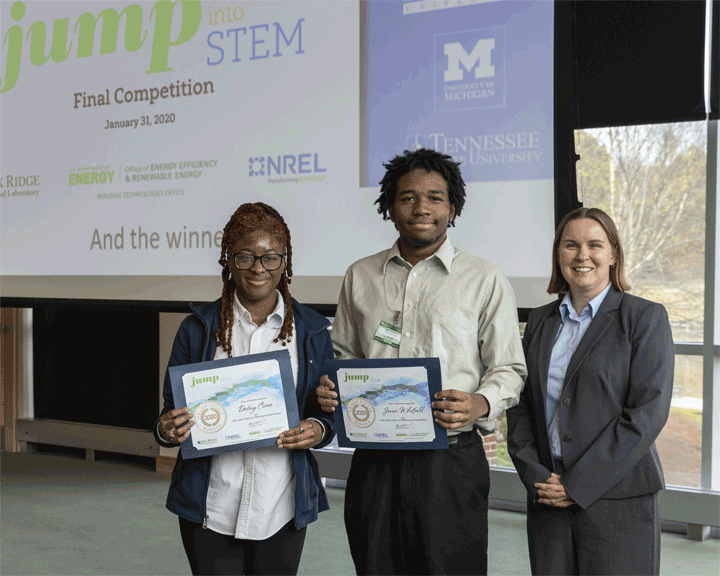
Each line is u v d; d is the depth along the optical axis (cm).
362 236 356
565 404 172
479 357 187
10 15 455
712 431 345
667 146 479
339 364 174
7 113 456
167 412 159
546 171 315
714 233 339
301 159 370
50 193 442
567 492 163
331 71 362
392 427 172
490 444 415
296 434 159
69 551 330
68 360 546
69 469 497
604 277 177
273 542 163
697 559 317
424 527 177
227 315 165
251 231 158
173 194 404
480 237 328
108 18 424
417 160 181
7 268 455
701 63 292
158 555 325
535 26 315
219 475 162
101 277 426
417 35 341
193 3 399
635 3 300
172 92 405
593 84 309
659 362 165
